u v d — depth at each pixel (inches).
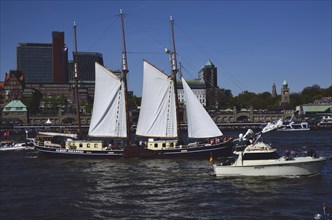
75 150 3034.0
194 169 2363.4
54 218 1360.7
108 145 3095.5
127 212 1411.2
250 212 1360.7
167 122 3068.4
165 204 1505.9
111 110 3132.4
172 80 3065.9
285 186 1728.6
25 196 1700.3
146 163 2706.7
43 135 3292.3
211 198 1569.9
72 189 1838.1
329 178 1879.9
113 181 2027.6
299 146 3737.7
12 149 3912.4
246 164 1926.7
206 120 2938.0
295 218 1277.1
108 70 3105.3
